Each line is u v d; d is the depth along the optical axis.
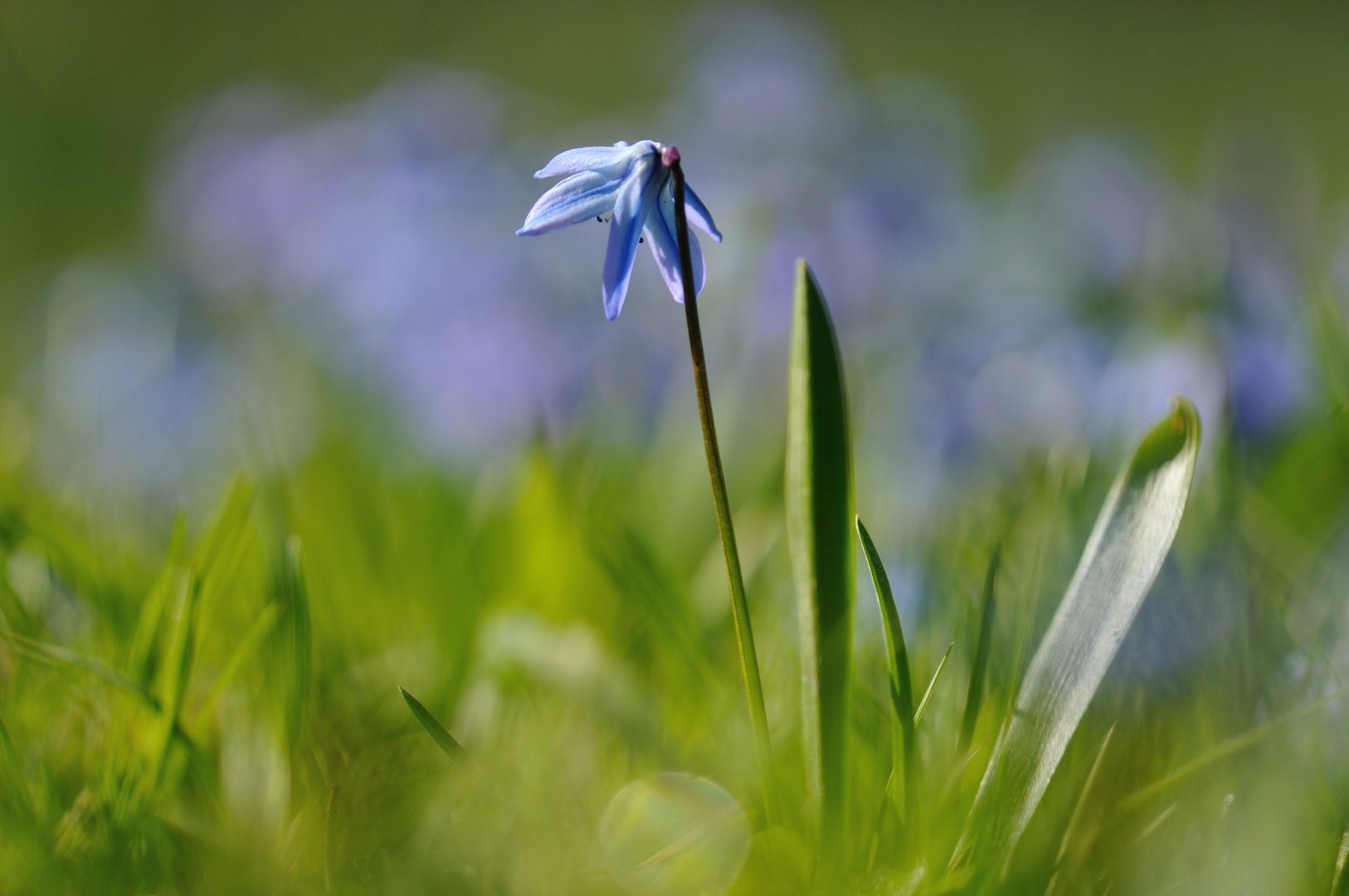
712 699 0.73
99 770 0.70
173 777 0.70
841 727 0.68
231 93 1.43
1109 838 0.68
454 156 1.21
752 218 1.16
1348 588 0.74
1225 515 0.74
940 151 1.28
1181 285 0.90
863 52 3.28
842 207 1.15
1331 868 0.67
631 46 3.02
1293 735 0.69
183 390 1.10
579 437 0.94
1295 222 1.03
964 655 0.73
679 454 0.95
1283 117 2.65
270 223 1.27
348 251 1.17
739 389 0.98
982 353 0.97
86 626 0.76
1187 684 0.71
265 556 0.80
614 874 0.69
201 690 0.74
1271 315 0.88
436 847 0.68
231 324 1.25
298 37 2.73
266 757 0.71
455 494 0.96
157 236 1.42
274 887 0.68
